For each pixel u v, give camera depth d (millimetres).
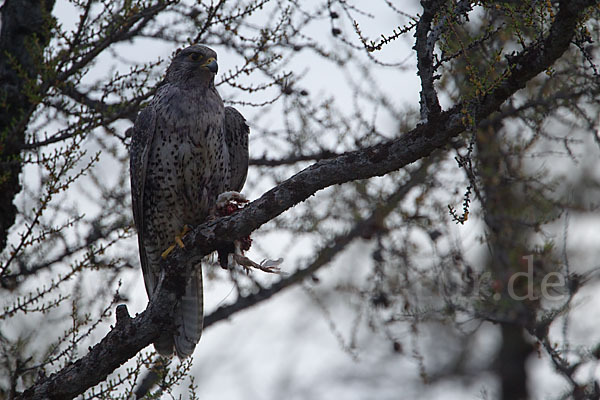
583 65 10867
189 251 9156
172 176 11062
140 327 9102
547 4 6707
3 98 10633
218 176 11336
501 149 12523
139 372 8633
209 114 11055
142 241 11219
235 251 9250
